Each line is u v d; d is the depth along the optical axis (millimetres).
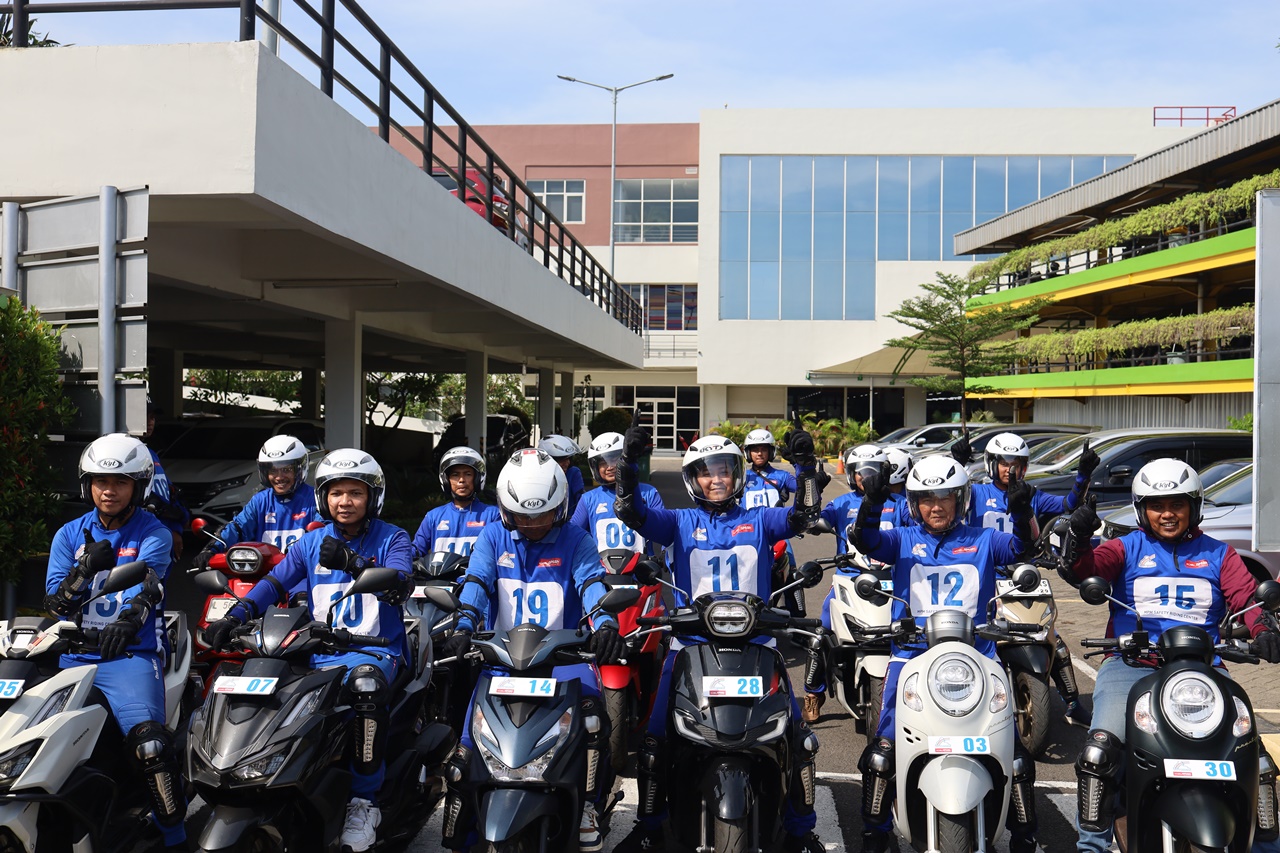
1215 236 28203
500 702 4246
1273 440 7805
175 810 4441
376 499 4938
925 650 4805
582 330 21250
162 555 4812
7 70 7812
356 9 9781
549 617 4766
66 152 7793
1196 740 3957
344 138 9227
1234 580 4602
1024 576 4715
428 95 11984
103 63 7750
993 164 43000
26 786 3893
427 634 5684
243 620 4594
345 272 12055
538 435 30406
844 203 43562
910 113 43125
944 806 4102
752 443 7934
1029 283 35438
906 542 5137
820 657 7012
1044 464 14141
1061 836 5180
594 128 47750
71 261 7605
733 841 3988
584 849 4348
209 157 7660
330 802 4281
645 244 47438
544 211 18266
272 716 4113
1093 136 42438
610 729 4566
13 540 7062
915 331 43000
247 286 12281
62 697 4203
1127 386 29984
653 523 5254
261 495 6906
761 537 5180
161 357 22828
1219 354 27859
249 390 33938
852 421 41469
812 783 4629
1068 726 7008
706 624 4402
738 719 4246
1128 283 29891
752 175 43812
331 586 4875
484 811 3992
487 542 4848
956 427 26156
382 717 4512
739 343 44000
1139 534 4859
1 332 6973
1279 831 4246
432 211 11641
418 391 29422
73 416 7465
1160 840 4148
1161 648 4281
